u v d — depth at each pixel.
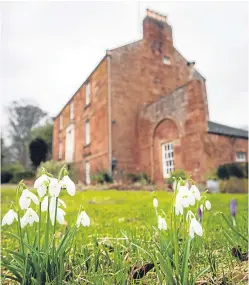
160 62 17.95
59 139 17.05
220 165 12.09
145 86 17.36
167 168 14.50
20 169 15.09
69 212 5.69
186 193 1.59
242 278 1.77
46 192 1.69
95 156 16.88
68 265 1.96
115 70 16.80
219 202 7.03
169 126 14.63
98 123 16.89
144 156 15.95
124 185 14.05
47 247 1.66
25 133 15.74
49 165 15.27
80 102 18.45
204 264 2.00
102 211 5.86
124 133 16.39
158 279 1.71
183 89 13.80
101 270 1.81
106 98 16.39
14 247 2.64
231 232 2.63
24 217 1.67
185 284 1.52
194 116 12.88
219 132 12.61
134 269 1.92
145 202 7.55
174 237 1.59
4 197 7.97
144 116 16.44
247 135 12.84
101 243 2.29
